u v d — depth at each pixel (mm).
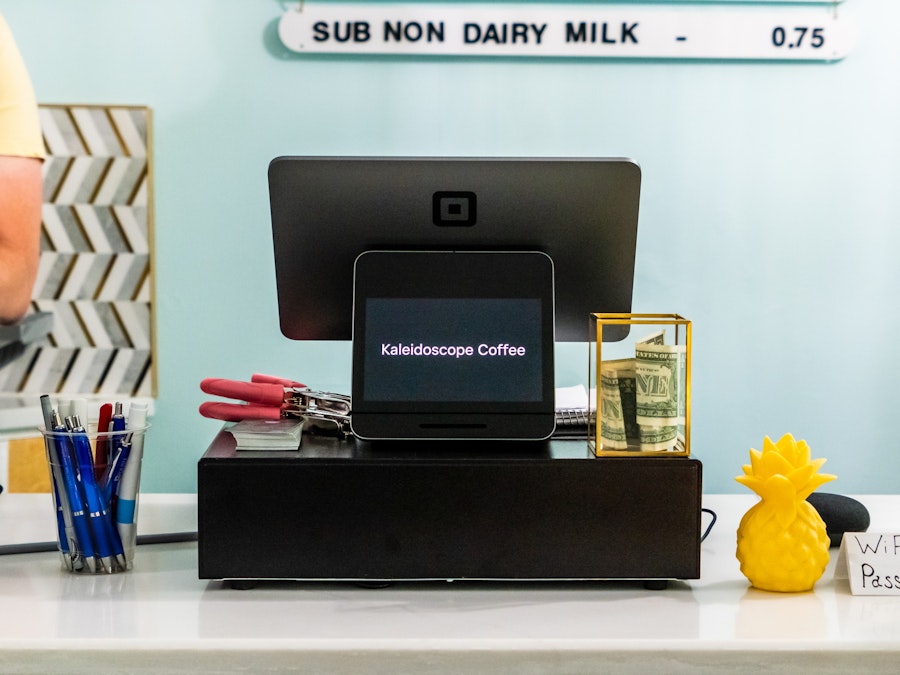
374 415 1342
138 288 3318
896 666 1114
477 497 1275
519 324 1367
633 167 1370
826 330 3398
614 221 1401
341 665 1108
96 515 1334
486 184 1382
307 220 1400
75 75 3279
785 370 3410
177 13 3256
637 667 1111
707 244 3359
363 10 3201
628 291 1454
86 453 1324
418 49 3225
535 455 1295
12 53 2014
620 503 1280
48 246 3291
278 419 1392
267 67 3277
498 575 1284
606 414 1282
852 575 1284
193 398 3381
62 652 1102
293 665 1108
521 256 1384
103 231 3293
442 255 1384
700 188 3336
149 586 1301
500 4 3217
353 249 1418
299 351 3375
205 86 3281
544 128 3307
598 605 1240
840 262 3377
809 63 3293
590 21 3211
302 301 1468
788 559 1265
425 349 1358
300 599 1257
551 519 1280
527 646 1107
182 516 1606
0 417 3170
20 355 3289
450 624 1166
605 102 3293
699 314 3387
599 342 1279
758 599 1263
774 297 3385
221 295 3352
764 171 3336
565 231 1405
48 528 1556
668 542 1283
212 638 1107
